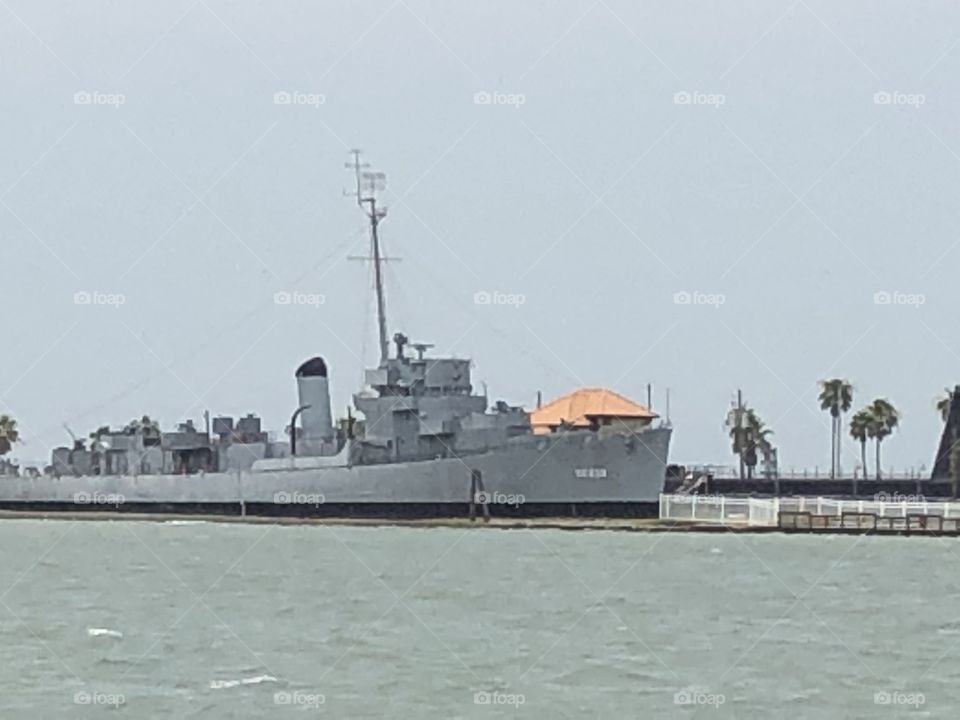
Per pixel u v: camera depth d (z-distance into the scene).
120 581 74.44
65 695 45.44
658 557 84.94
